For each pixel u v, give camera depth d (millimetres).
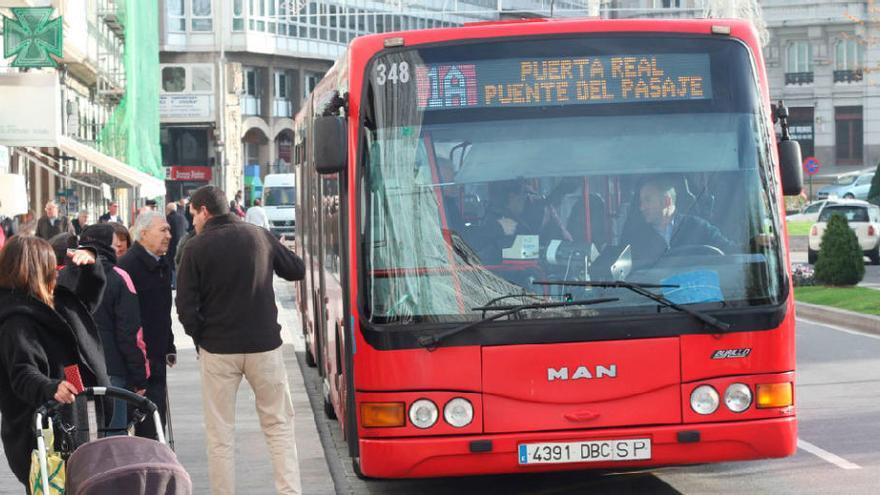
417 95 9383
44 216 31844
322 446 12531
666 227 9148
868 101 90500
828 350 19953
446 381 8953
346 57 9898
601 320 8953
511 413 8930
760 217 9219
